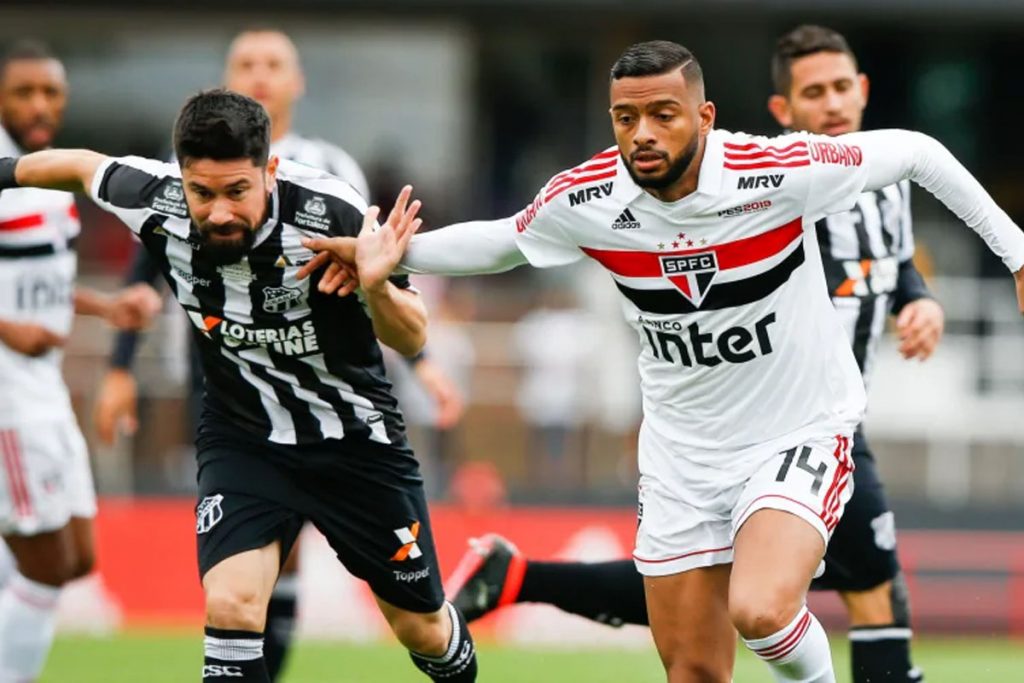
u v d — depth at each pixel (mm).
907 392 50938
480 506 42625
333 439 19000
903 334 22688
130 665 32625
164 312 44438
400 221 18156
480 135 57969
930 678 29828
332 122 57719
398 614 20031
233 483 18891
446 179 58000
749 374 18328
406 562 19562
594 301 50094
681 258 17891
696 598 18953
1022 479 50594
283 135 27609
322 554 40875
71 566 26375
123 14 53531
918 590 43156
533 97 58000
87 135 57188
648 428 19344
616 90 17203
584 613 23297
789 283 18109
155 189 18578
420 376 26750
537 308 50656
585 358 48625
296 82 27703
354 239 18031
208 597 18000
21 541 25875
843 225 22188
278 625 26375
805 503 17781
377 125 57844
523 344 48125
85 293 27625
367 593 40812
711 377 18438
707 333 18188
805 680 17750
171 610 41156
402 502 19422
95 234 53000
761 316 18047
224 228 17469
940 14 51312
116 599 41031
